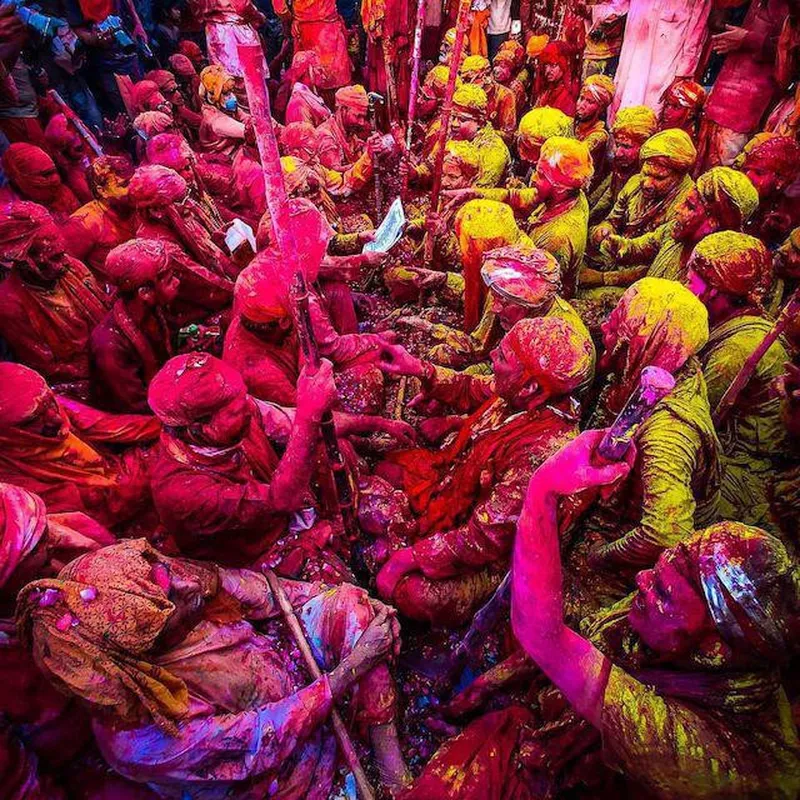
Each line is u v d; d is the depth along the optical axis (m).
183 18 9.26
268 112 1.69
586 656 1.50
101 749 1.71
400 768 2.18
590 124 5.42
